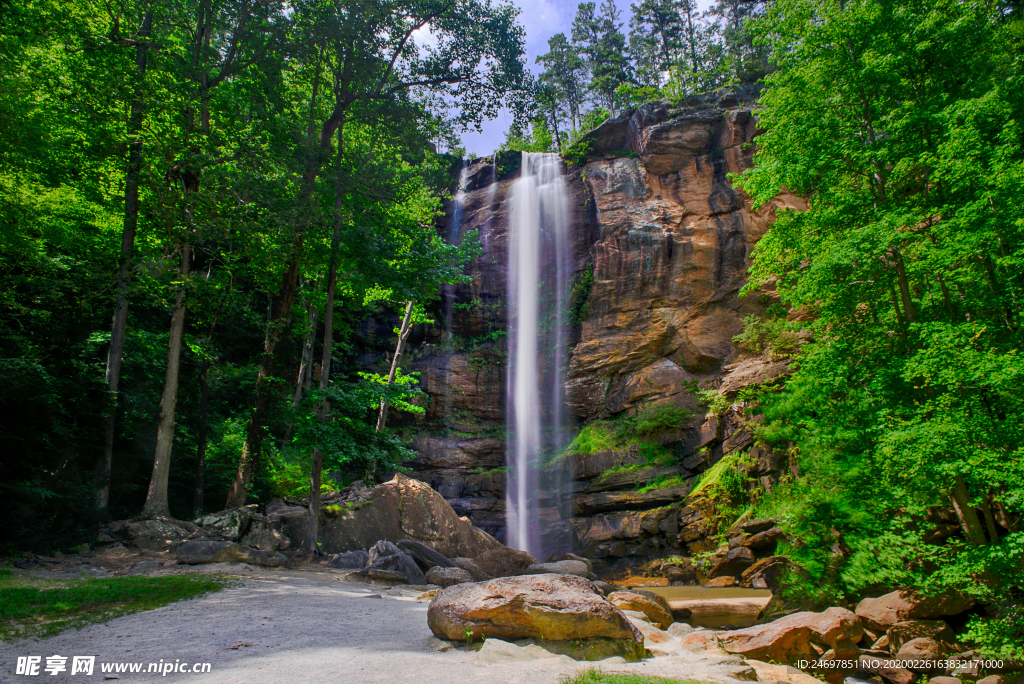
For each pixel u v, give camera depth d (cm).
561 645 866
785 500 1605
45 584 1286
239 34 2372
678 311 4219
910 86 1573
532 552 3822
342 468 3575
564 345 4669
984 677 1110
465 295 5047
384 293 3055
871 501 1388
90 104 2161
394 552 1895
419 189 3092
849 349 1530
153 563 1636
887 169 1559
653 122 4819
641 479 3684
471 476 4356
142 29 2338
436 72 2811
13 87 1909
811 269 1504
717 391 3741
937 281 1432
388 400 2269
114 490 2241
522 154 5441
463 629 874
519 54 2817
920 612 1368
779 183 1636
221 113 2388
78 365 2114
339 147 2489
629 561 3328
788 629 1138
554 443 4406
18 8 1983
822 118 1623
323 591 1438
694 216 4403
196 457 2870
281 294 2547
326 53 2616
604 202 4672
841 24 1584
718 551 2898
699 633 1156
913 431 1183
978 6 1507
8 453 1716
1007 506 1195
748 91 4738
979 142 1250
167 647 822
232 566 1686
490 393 4741
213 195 2197
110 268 2261
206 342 2752
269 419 2641
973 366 1149
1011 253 1248
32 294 2138
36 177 2111
